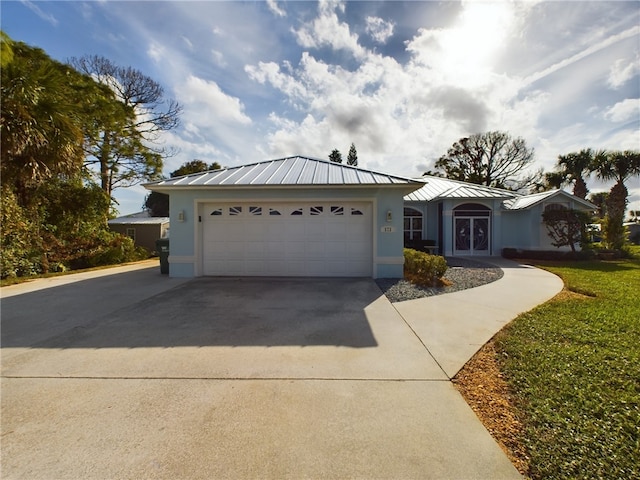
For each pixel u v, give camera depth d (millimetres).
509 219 17703
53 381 3314
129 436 2430
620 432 2363
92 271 12148
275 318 5598
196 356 3961
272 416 2688
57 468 2113
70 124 9992
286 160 12539
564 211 15539
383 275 9375
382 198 9344
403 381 3293
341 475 2051
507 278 9688
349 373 3480
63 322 5391
